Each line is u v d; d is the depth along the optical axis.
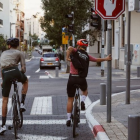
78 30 30.70
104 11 8.30
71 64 7.88
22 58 7.91
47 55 38.31
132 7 10.20
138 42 29.47
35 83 20.05
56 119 9.62
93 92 15.45
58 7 29.97
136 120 5.46
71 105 8.01
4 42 58.25
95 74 26.53
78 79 7.83
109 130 7.60
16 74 7.77
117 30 34.28
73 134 7.50
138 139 5.45
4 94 7.80
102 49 22.45
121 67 32.22
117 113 9.78
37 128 8.45
